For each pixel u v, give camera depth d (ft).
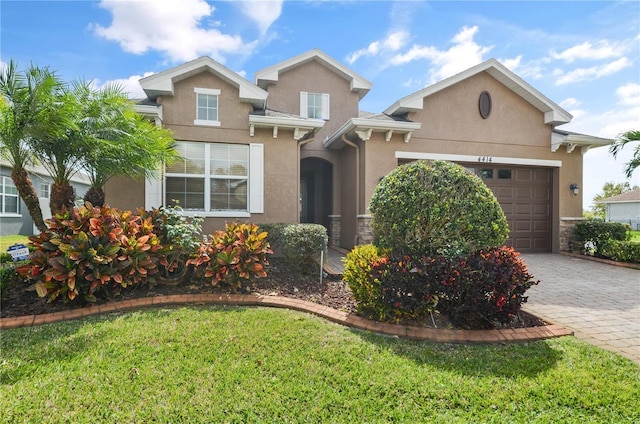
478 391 10.81
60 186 24.40
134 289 20.92
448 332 15.39
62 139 22.57
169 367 11.94
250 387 10.80
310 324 16.25
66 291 17.99
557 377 11.68
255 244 21.67
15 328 15.72
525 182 42.01
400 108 37.73
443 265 16.11
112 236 19.15
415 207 17.29
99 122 23.50
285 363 12.35
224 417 9.41
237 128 33.65
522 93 40.65
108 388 10.66
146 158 25.53
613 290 24.32
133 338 14.24
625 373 12.01
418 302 15.94
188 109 32.65
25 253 27.61
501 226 17.10
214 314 17.33
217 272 20.98
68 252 17.69
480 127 39.78
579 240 40.45
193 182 32.94
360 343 14.30
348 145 40.78
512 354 13.64
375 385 11.04
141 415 9.45
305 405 10.00
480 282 15.81
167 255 21.90
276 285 23.13
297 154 34.94
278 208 34.40
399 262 16.55
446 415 9.67
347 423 9.27
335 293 21.99
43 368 11.85
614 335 15.88
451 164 18.35
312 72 45.91
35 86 21.06
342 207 43.93
